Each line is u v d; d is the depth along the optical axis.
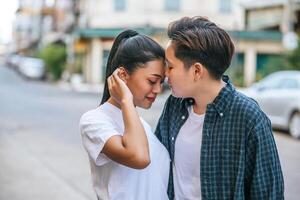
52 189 6.23
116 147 1.95
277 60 21.59
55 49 39.06
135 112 1.98
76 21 41.12
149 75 2.03
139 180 2.09
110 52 2.18
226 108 1.93
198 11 32.47
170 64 1.97
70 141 10.06
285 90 11.37
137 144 1.92
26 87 31.03
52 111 16.53
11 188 6.23
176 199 2.11
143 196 2.09
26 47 82.69
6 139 10.23
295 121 10.88
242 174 1.89
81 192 6.12
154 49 2.04
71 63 36.41
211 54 1.91
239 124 1.90
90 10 35.56
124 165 1.98
